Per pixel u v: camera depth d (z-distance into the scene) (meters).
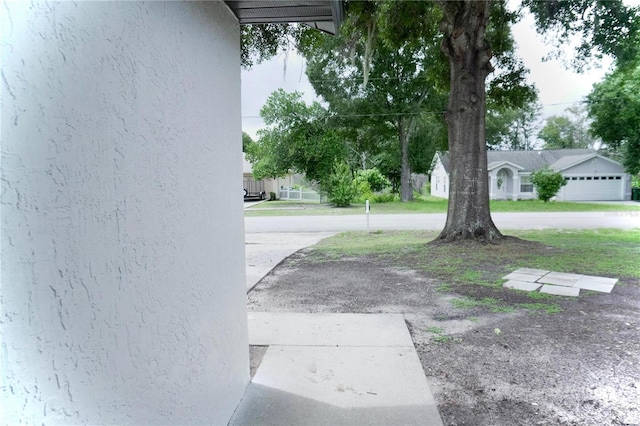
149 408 1.18
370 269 6.07
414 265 6.26
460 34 7.57
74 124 0.86
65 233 0.83
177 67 1.42
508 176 24.25
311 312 3.99
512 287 4.82
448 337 3.30
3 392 0.69
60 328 0.81
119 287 1.03
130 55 1.09
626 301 4.20
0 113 0.68
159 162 1.27
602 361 2.81
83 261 0.88
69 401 0.84
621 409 2.20
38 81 0.76
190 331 1.52
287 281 5.39
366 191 23.14
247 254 7.54
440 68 9.62
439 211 17.27
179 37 1.44
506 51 9.41
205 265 1.70
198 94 1.63
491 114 29.69
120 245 1.04
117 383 1.02
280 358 2.85
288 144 21.84
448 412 2.19
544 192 21.19
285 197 28.02
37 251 0.76
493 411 2.19
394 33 8.56
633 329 3.42
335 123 21.11
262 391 2.37
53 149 0.80
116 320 1.01
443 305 4.19
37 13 0.76
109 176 0.99
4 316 0.69
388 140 23.89
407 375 2.57
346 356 2.88
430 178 32.44
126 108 1.07
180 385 1.42
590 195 23.28
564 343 3.14
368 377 2.55
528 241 7.89
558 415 2.15
